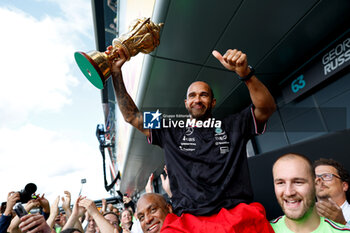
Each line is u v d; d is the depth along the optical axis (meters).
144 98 4.61
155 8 2.83
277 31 3.10
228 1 2.67
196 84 1.29
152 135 1.24
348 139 2.64
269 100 1.12
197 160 1.11
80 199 2.33
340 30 3.11
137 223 2.49
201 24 2.97
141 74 4.06
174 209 1.10
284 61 3.72
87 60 1.05
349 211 1.51
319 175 1.64
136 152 8.73
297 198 0.96
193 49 3.41
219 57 1.04
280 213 3.16
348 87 3.21
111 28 6.02
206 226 0.93
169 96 4.59
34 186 2.10
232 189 1.06
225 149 1.14
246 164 1.15
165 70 3.86
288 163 1.00
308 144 2.99
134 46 1.16
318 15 2.87
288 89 4.17
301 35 3.19
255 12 2.80
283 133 4.43
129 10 4.49
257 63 3.73
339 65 3.18
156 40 1.20
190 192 1.06
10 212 1.88
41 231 1.08
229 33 3.11
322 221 1.00
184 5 2.71
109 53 1.15
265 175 3.40
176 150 1.16
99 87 1.18
